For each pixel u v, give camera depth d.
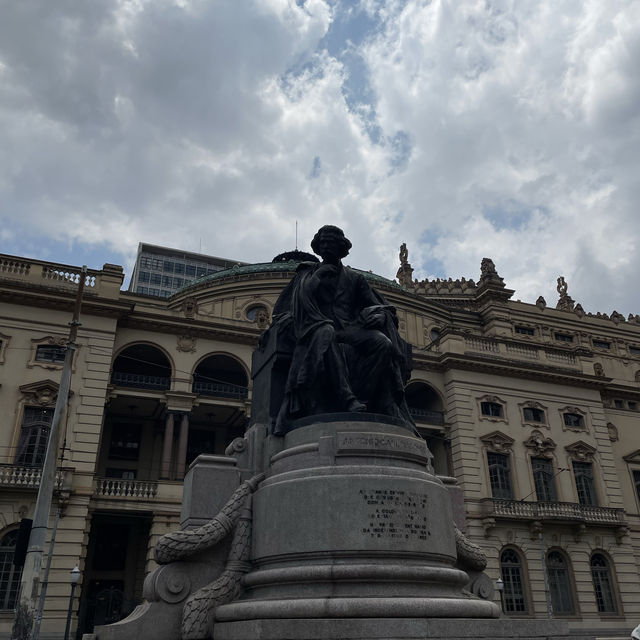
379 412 8.35
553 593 34.69
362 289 9.32
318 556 6.49
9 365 29.67
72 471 27.83
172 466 36.12
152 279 85.75
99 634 6.44
